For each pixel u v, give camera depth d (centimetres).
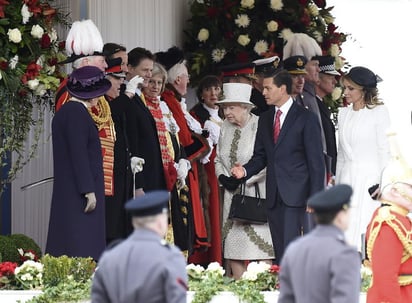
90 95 4450
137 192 4794
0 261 4656
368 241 3672
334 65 5912
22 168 5369
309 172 4709
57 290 4166
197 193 5175
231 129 5162
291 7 6238
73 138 4400
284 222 4728
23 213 5659
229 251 5062
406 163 3706
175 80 5288
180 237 4994
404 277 3647
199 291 4197
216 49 6150
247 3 6166
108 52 4831
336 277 2984
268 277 4297
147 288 3011
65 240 4412
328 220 3052
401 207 3666
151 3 6075
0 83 4803
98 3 5850
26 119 4934
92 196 4406
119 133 4747
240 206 4984
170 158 4969
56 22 5094
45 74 4916
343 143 4956
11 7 4838
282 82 4747
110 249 3130
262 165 4819
